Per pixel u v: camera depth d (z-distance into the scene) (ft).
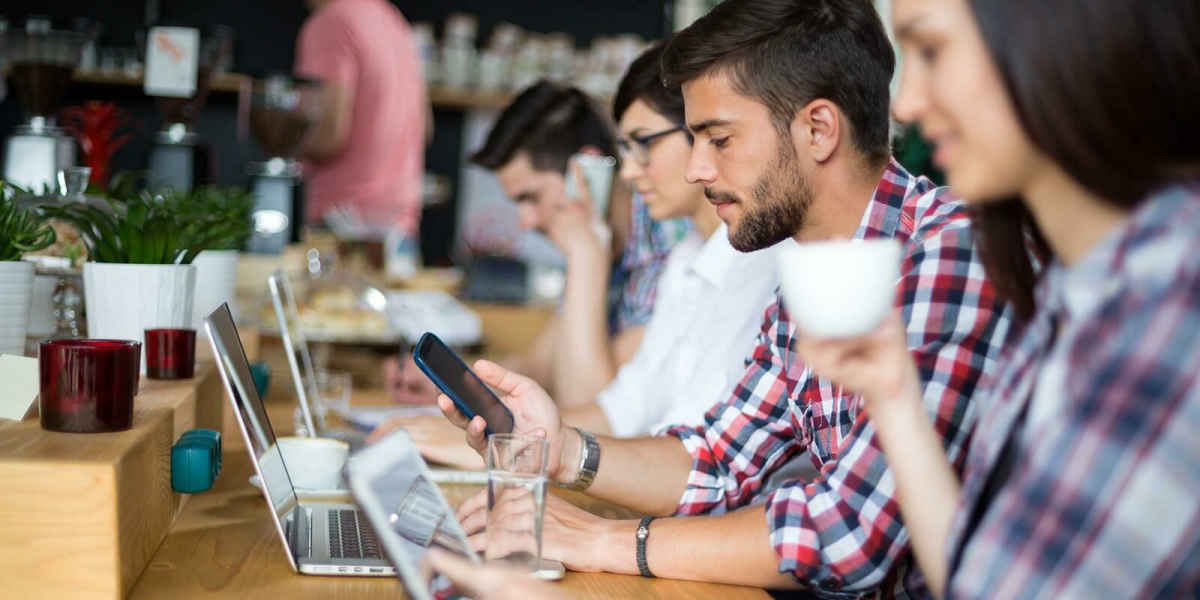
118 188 6.63
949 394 4.05
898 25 2.83
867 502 4.16
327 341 9.89
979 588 2.66
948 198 4.68
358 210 14.71
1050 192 2.87
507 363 10.07
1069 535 2.54
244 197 7.46
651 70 7.27
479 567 3.26
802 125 4.84
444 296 11.81
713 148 4.98
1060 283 2.92
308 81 11.39
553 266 14.97
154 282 5.65
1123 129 2.66
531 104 8.89
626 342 9.07
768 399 5.47
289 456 5.53
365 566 4.32
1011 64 2.67
